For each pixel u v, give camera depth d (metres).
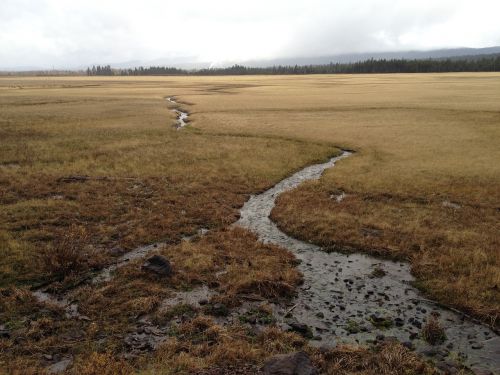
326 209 21.88
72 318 11.88
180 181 26.86
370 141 40.75
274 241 18.47
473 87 99.81
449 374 9.77
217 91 112.50
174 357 10.09
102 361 9.62
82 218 19.88
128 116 57.78
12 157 31.19
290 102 77.88
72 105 70.75
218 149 36.59
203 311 12.50
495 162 30.98
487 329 11.87
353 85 125.31
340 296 13.73
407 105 67.19
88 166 29.58
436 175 27.83
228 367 9.73
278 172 29.81
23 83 157.00
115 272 14.78
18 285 13.62
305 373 8.82
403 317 12.49
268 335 11.26
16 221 18.84
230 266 15.40
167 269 14.62
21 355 10.16
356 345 10.95
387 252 16.89
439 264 15.45
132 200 22.72
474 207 21.81
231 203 23.25
